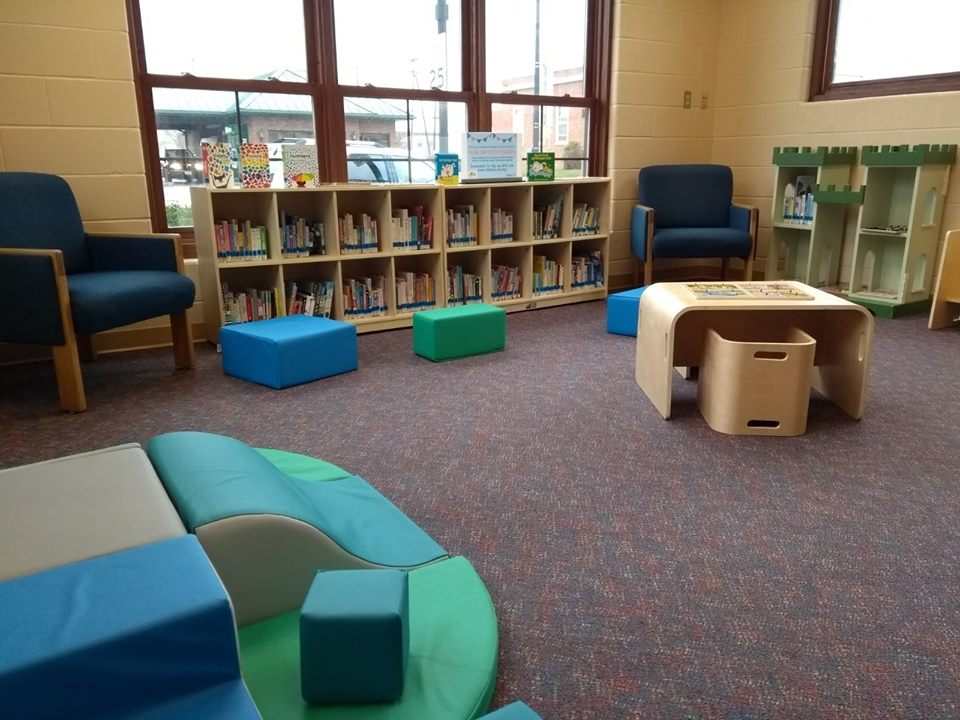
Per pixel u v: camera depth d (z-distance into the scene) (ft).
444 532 6.13
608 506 6.57
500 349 11.96
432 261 14.02
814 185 14.87
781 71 16.08
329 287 12.76
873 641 4.74
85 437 8.29
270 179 11.92
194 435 5.36
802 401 8.02
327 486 6.27
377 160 14.06
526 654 4.64
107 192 11.41
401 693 3.96
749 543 5.94
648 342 9.34
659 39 16.26
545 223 15.12
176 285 10.10
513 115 15.44
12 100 10.47
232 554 4.29
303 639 3.81
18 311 8.75
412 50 14.05
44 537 3.81
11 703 2.89
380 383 10.19
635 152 16.53
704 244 14.87
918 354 11.30
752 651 4.66
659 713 4.15
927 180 13.26
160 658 3.20
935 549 5.82
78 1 10.67
